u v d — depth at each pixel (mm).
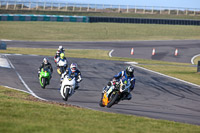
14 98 41969
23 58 103625
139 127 27828
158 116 39375
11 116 26688
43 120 26188
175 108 47562
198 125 34688
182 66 114438
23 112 29391
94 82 69625
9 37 189500
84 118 29781
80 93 56188
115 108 43344
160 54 154625
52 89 58719
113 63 106875
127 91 37094
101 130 24031
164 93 61312
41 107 34250
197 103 53219
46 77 58125
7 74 72625
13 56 107188
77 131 22547
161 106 48531
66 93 44750
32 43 171750
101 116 32062
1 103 34250
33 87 59500
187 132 27531
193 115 42875
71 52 145250
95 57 125188
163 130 27453
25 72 77438
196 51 170375
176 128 29156
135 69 96312
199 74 92062
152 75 86312
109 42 190000
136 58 138125
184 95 60406
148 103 50438
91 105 45000
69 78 45375
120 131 24531
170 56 150500
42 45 166000
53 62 99500
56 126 23750
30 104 35750
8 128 21203
